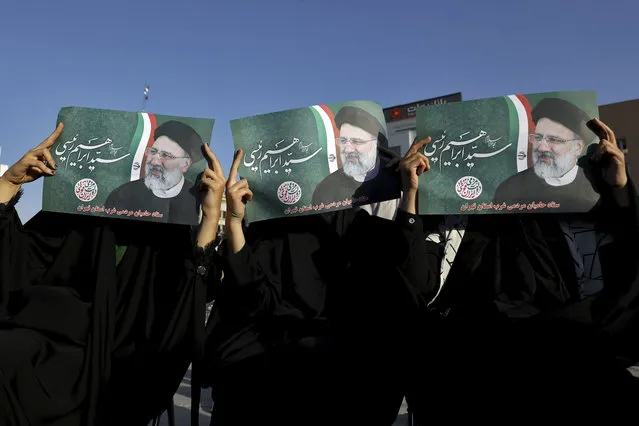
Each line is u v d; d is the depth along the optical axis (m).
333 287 2.89
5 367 2.33
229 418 2.60
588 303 2.52
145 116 3.00
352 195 2.86
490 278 2.75
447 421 2.56
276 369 2.56
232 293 2.82
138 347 2.81
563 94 2.70
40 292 2.77
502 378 2.45
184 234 3.07
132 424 2.72
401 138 20.34
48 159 2.87
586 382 2.32
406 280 2.69
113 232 3.04
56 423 2.47
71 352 2.65
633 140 20.94
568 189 2.60
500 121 2.74
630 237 2.50
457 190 2.73
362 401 2.56
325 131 2.93
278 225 3.06
